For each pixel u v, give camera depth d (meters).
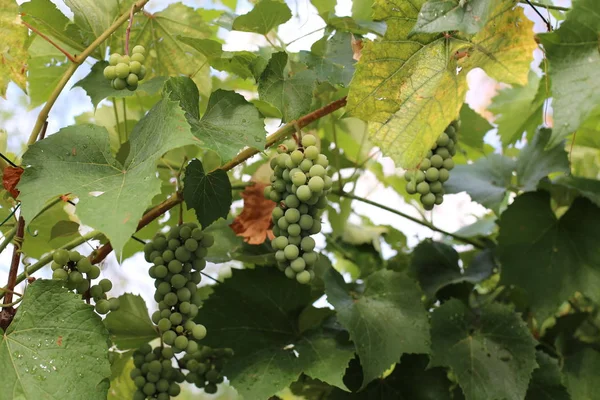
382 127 1.00
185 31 1.17
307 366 1.08
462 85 0.99
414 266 1.28
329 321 1.14
